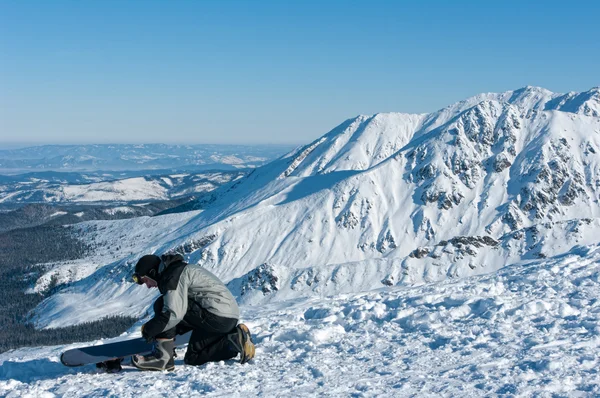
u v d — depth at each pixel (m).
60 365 9.57
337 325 11.38
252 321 13.56
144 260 8.53
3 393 7.51
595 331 8.82
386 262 175.62
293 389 6.83
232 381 7.32
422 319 11.23
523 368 7.05
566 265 16.83
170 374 8.16
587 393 5.85
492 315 10.79
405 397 6.19
